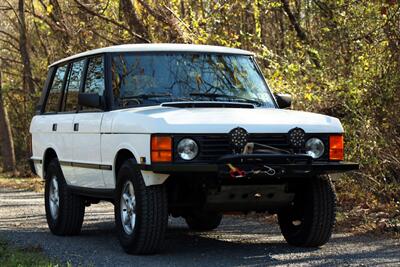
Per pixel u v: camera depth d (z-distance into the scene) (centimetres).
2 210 1455
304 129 809
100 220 1228
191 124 777
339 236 984
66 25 2142
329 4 1534
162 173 774
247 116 811
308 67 1453
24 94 3425
